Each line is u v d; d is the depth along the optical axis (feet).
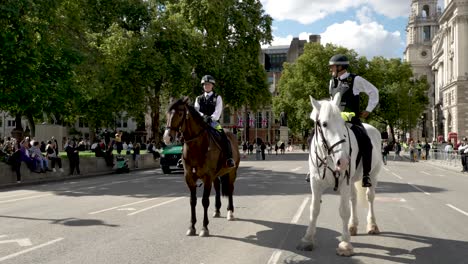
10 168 64.90
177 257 21.35
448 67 277.23
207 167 26.55
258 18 151.64
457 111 244.83
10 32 67.51
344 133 20.94
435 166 118.52
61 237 26.04
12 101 70.79
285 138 231.09
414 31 424.05
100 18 124.36
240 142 316.19
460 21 247.50
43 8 72.74
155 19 122.93
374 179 26.99
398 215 34.35
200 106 31.04
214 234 26.71
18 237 26.14
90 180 73.31
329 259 21.02
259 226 29.32
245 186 57.77
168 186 59.31
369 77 225.15
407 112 243.40
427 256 21.67
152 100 133.39
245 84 135.03
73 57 78.64
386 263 20.40
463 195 49.01
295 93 221.66
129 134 299.58
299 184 60.59
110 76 112.06
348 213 21.71
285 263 20.35
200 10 132.16
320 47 220.64
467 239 25.61
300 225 29.71
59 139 107.86
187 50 124.26
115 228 28.73
